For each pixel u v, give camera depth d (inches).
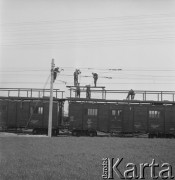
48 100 1497.3
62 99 1487.5
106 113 1435.8
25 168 599.2
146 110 1417.3
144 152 776.3
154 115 1412.4
